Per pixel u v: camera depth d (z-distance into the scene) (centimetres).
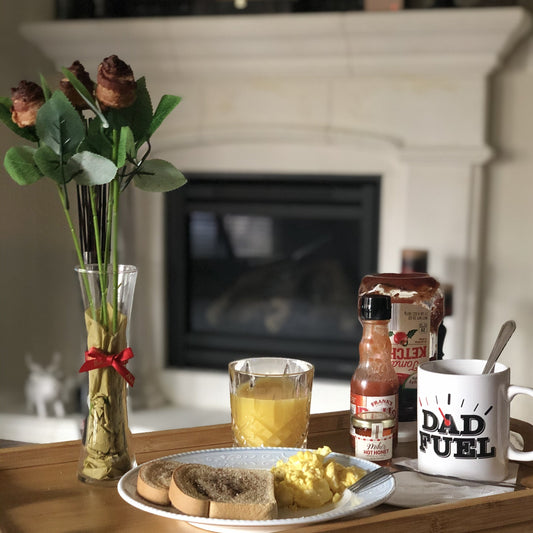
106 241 89
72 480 90
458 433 85
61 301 309
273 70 275
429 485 84
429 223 271
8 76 299
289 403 95
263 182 287
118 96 83
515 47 265
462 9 251
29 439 285
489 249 275
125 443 89
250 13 281
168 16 289
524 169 270
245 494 76
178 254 296
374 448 91
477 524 78
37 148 85
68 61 293
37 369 294
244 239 295
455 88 265
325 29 260
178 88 287
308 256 290
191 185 293
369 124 273
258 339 294
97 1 295
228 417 289
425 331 101
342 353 286
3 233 307
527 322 274
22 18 297
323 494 79
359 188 278
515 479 87
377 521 74
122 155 83
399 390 101
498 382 85
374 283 102
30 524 77
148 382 299
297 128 277
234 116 283
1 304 311
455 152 265
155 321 298
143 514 80
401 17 253
